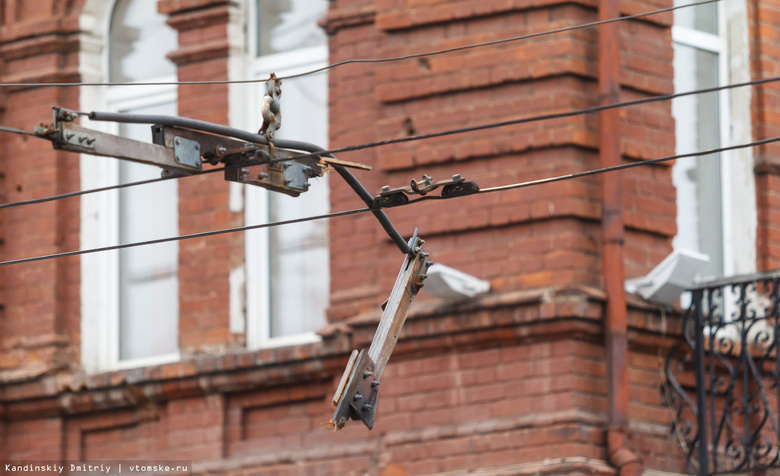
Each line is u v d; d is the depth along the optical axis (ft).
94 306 128.47
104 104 131.23
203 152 71.61
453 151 111.24
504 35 111.04
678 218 118.93
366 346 112.27
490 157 110.52
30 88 131.34
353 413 73.05
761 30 122.62
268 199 123.65
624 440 105.81
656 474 108.88
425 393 110.32
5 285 130.21
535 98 109.60
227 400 119.03
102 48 131.64
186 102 125.90
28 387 125.39
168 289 127.03
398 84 113.60
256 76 125.18
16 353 128.36
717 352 112.27
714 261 120.06
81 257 128.98
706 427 109.91
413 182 74.64
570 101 108.88
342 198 117.50
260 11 125.90
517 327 107.14
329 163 73.51
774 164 121.39
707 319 111.75
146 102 130.00
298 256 122.01
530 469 105.29
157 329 126.93
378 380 74.49
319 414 115.55
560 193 107.86
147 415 122.31
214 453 118.21
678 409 111.34
